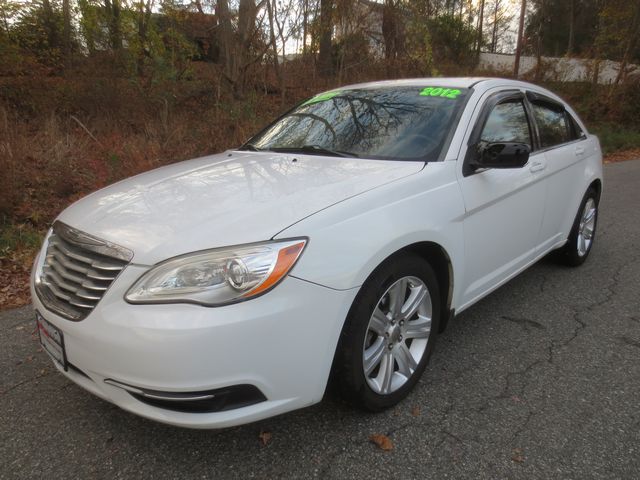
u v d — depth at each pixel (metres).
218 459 2.37
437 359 3.25
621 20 18.00
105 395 2.23
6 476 2.27
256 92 10.70
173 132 7.93
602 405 2.77
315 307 2.21
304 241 2.21
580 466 2.32
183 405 2.10
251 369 2.09
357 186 2.62
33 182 6.39
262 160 3.27
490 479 2.24
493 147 3.05
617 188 8.91
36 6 10.48
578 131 4.79
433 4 13.48
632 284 4.48
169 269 2.11
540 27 27.91
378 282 2.46
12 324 3.77
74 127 8.81
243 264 2.09
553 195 4.05
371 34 12.20
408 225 2.58
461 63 19.73
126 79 9.92
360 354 2.44
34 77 9.22
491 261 3.38
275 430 2.56
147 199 2.63
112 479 2.26
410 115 3.40
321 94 4.25
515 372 3.10
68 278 2.36
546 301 4.13
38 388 2.96
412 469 2.30
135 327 2.06
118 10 10.45
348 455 2.39
